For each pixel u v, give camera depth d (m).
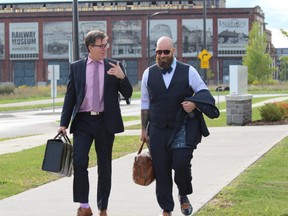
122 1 164.25
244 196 14.20
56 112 62.00
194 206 13.18
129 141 29.08
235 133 31.91
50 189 16.16
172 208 12.12
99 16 155.88
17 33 157.12
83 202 12.41
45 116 56.59
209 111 11.67
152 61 155.25
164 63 11.88
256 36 139.12
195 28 153.62
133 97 99.19
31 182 17.42
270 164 19.41
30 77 157.38
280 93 105.50
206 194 14.54
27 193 15.59
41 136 35.16
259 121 39.28
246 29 153.50
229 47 153.50
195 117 11.89
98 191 12.70
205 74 75.75
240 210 12.63
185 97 11.87
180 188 12.09
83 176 12.38
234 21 153.50
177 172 11.84
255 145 25.67
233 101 37.94
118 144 27.78
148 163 12.17
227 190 14.93
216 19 153.50
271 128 34.91
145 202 14.07
